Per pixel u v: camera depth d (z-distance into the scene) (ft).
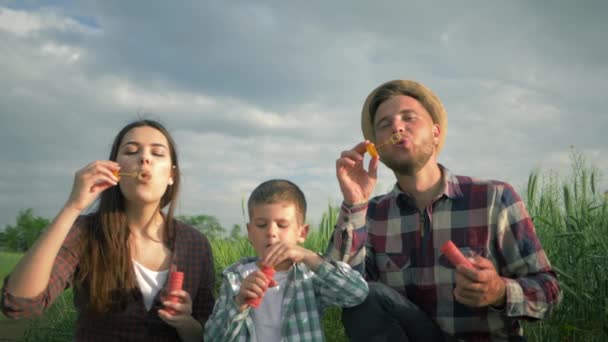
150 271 9.33
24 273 7.68
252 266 8.95
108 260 9.01
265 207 8.41
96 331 9.10
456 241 8.86
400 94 9.27
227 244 22.76
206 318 10.09
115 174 8.20
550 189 14.83
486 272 7.16
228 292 8.50
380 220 9.62
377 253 9.55
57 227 7.79
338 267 8.14
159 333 9.13
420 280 9.07
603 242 12.56
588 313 12.10
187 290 9.73
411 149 8.63
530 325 11.67
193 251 9.99
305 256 8.05
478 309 8.59
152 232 9.80
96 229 9.32
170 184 10.05
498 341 8.62
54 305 19.60
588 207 13.82
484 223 8.78
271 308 8.46
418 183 9.23
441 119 9.71
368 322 8.14
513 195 8.86
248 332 8.15
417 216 9.25
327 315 15.15
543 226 14.42
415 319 8.32
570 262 13.05
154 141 9.27
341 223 8.88
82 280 8.98
